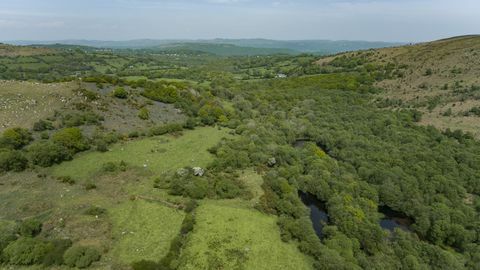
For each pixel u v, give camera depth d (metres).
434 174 69.00
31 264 31.88
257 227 42.88
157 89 91.19
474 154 77.56
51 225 37.81
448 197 63.06
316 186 59.75
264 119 98.69
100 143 58.47
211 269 34.41
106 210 42.16
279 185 54.44
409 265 44.41
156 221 41.12
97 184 48.41
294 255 39.81
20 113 61.53
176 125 74.12
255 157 63.94
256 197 50.97
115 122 69.44
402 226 59.00
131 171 53.25
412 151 80.50
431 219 56.81
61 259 32.19
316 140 91.50
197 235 39.09
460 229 52.91
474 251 50.62
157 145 64.44
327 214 56.12
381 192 63.50
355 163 75.75
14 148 51.53
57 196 44.12
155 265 32.84
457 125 96.44
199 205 45.97
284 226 44.22
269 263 37.22
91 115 67.06
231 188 50.91
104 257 33.97
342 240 44.94
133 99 82.31
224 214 44.19
